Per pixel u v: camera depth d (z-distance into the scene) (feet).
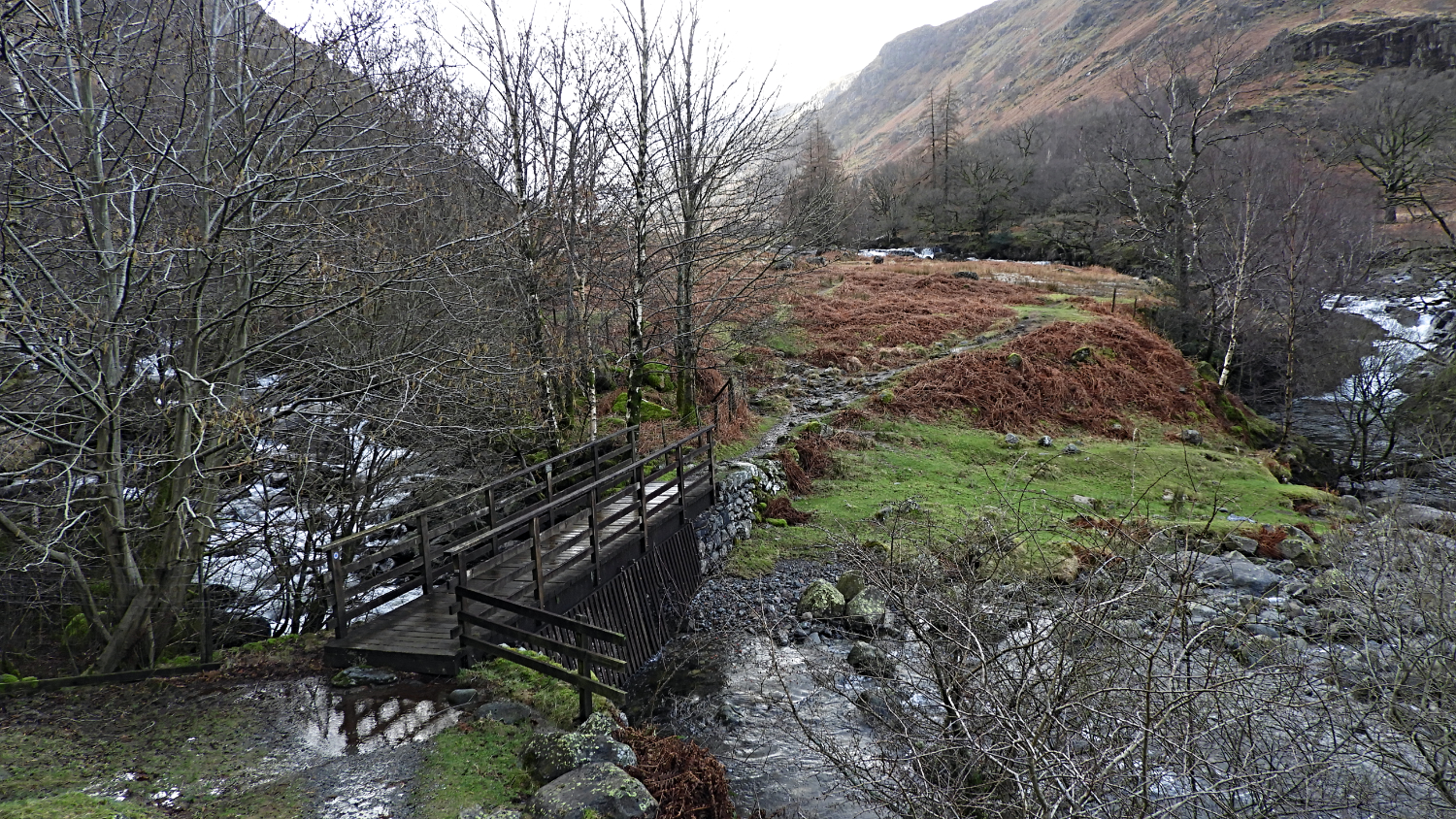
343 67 36.09
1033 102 556.92
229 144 32.94
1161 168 149.69
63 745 23.59
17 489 34.83
